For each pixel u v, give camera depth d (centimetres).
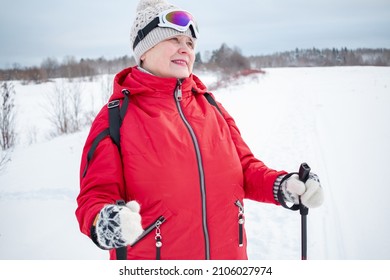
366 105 1129
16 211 377
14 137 884
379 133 714
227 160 145
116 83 151
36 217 361
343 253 298
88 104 1419
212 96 173
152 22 150
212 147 143
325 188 436
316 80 2727
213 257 140
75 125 1050
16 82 2667
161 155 132
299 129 799
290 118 955
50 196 425
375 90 1627
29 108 1439
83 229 118
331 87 1972
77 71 3241
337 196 411
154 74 156
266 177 154
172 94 150
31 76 2817
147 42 151
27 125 1112
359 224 345
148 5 163
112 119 139
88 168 132
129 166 132
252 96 1588
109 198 126
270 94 1680
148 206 132
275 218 370
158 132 135
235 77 3069
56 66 4416
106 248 107
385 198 397
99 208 113
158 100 147
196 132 142
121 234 100
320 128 800
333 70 4469
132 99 148
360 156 562
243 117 962
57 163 605
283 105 1236
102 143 134
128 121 139
